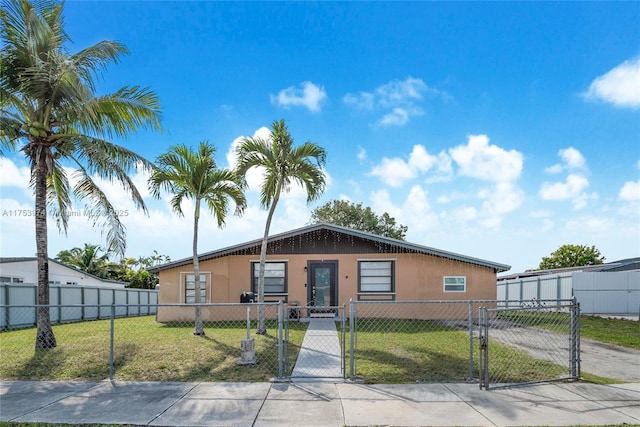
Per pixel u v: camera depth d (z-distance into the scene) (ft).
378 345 32.45
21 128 32.78
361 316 52.03
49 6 33.01
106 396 20.02
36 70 29.19
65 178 37.52
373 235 52.49
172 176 39.58
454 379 22.79
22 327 50.37
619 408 18.19
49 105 32.32
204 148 40.91
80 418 17.15
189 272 53.52
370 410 17.93
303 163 39.22
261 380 22.75
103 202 35.53
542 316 51.21
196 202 40.70
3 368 25.72
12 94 32.53
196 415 17.44
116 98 33.32
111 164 33.01
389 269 53.01
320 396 19.86
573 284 67.15
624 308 66.59
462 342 33.76
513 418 16.96
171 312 52.90
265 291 53.06
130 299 75.77
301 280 53.01
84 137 33.17
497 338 36.09
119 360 27.48
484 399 19.35
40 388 21.47
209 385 21.80
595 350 32.91
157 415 17.46
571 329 23.52
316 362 26.86
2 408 18.43
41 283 32.58
